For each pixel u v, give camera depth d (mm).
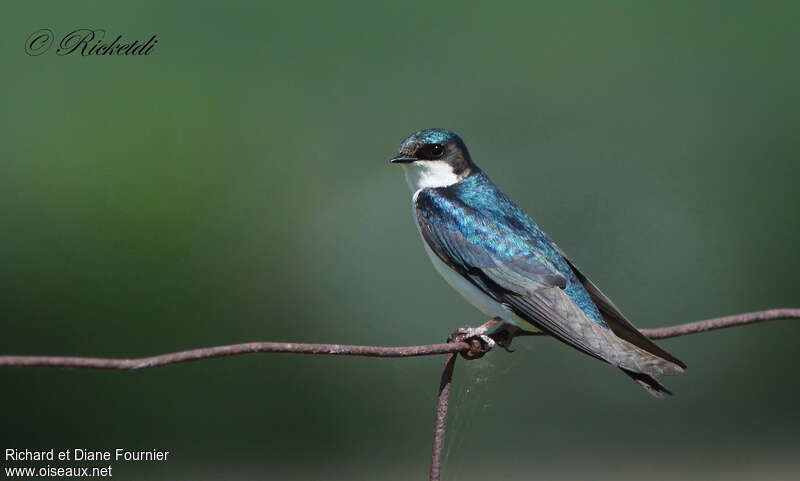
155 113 16266
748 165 17297
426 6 18312
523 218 8758
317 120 16797
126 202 14984
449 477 12875
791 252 16344
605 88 18203
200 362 13492
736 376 15125
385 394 13586
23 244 14219
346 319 14445
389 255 15031
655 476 12867
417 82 17578
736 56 18688
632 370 7035
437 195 8812
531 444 13672
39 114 15922
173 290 14227
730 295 15758
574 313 7801
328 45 17688
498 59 18266
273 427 13297
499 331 8312
